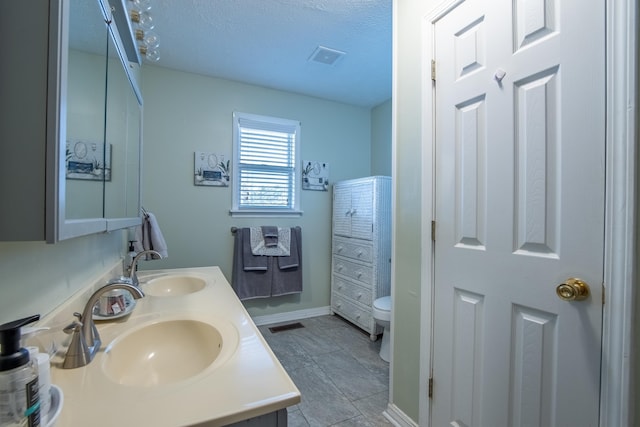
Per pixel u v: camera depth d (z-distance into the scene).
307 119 3.24
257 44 2.27
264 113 3.03
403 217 1.60
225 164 2.86
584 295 0.88
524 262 1.04
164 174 2.63
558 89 0.95
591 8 0.87
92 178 0.77
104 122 0.88
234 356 0.78
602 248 0.85
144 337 0.98
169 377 0.90
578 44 0.90
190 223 2.73
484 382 1.18
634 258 0.79
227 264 2.88
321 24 2.04
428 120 1.42
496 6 1.13
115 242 1.62
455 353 1.30
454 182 1.31
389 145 3.31
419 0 1.49
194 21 1.99
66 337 0.84
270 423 0.62
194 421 0.55
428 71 1.42
